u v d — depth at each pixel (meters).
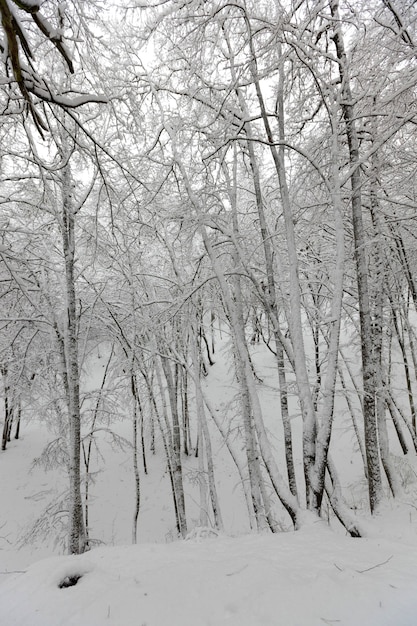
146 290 11.28
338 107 5.76
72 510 8.30
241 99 6.84
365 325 7.12
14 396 10.67
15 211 9.20
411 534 5.06
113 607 2.57
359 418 14.13
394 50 5.20
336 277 5.45
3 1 1.72
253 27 5.82
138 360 10.48
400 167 7.41
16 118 5.25
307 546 3.71
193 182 7.76
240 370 8.27
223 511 12.20
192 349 9.94
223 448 15.52
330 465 5.73
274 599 2.51
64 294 10.11
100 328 11.37
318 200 7.53
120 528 12.30
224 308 9.29
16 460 16.08
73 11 3.76
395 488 7.43
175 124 7.82
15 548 10.85
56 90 4.70
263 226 7.52
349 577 2.78
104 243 9.16
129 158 7.40
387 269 9.26
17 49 1.88
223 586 2.74
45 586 2.97
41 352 10.14
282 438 15.66
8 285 9.55
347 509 5.26
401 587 2.59
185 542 4.32
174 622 2.35
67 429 9.86
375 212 8.41
